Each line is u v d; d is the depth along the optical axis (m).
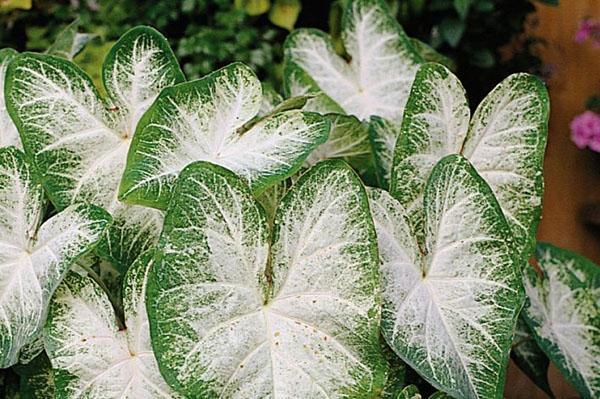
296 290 0.98
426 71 1.12
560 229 3.23
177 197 0.93
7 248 1.04
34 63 1.06
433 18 2.91
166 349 0.92
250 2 2.86
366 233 0.98
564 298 1.43
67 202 1.07
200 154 1.06
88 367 1.00
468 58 3.01
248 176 1.02
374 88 1.44
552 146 3.33
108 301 1.02
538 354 1.45
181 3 2.92
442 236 1.09
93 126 1.09
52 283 0.98
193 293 0.94
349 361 0.97
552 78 3.37
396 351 1.02
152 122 1.03
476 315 1.07
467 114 1.16
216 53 2.78
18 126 1.05
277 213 0.98
